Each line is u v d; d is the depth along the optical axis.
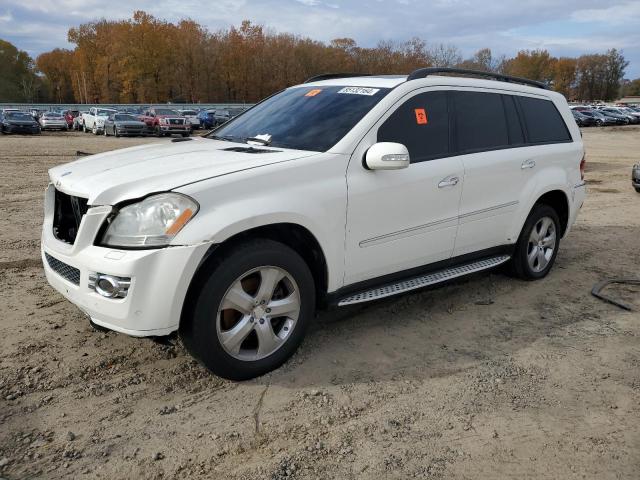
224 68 85.06
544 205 5.23
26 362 3.51
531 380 3.47
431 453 2.75
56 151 20.31
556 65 122.19
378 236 3.80
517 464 2.68
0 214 8.10
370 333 4.09
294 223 3.31
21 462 2.59
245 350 3.37
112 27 93.06
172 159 3.55
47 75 115.31
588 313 4.59
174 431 2.87
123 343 3.80
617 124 51.59
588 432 2.95
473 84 4.62
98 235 3.06
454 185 4.22
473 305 4.70
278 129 4.10
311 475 2.56
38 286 4.91
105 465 2.60
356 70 83.19
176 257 2.90
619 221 8.31
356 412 3.08
